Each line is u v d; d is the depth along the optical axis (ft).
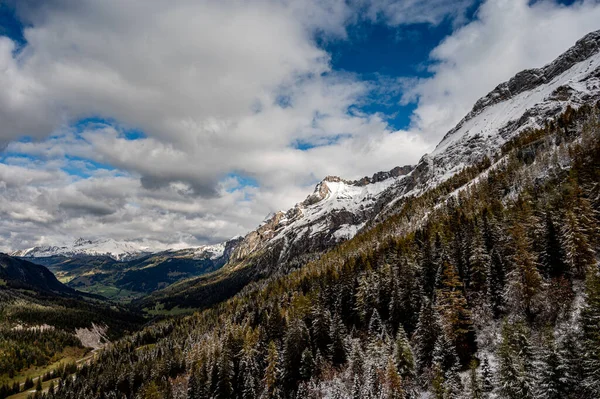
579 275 224.74
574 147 417.49
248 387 307.78
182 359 480.23
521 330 188.24
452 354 220.43
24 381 590.55
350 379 259.19
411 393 217.36
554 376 159.12
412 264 333.01
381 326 292.81
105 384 478.59
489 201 449.48
